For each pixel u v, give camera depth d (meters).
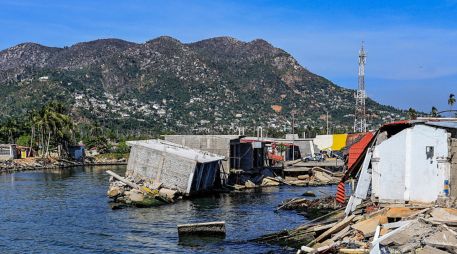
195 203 54.66
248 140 82.88
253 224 41.44
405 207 28.73
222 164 69.75
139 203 51.16
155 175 60.03
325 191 67.31
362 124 101.69
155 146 63.53
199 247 33.47
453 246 20.55
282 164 90.38
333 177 81.56
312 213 46.19
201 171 60.19
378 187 31.42
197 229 36.66
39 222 42.66
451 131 30.70
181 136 72.44
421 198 30.17
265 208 50.75
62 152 138.38
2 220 43.69
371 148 31.80
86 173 99.50
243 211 48.69
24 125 162.88
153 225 41.22
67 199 57.09
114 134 194.50
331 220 33.97
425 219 23.94
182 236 36.53
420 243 21.16
